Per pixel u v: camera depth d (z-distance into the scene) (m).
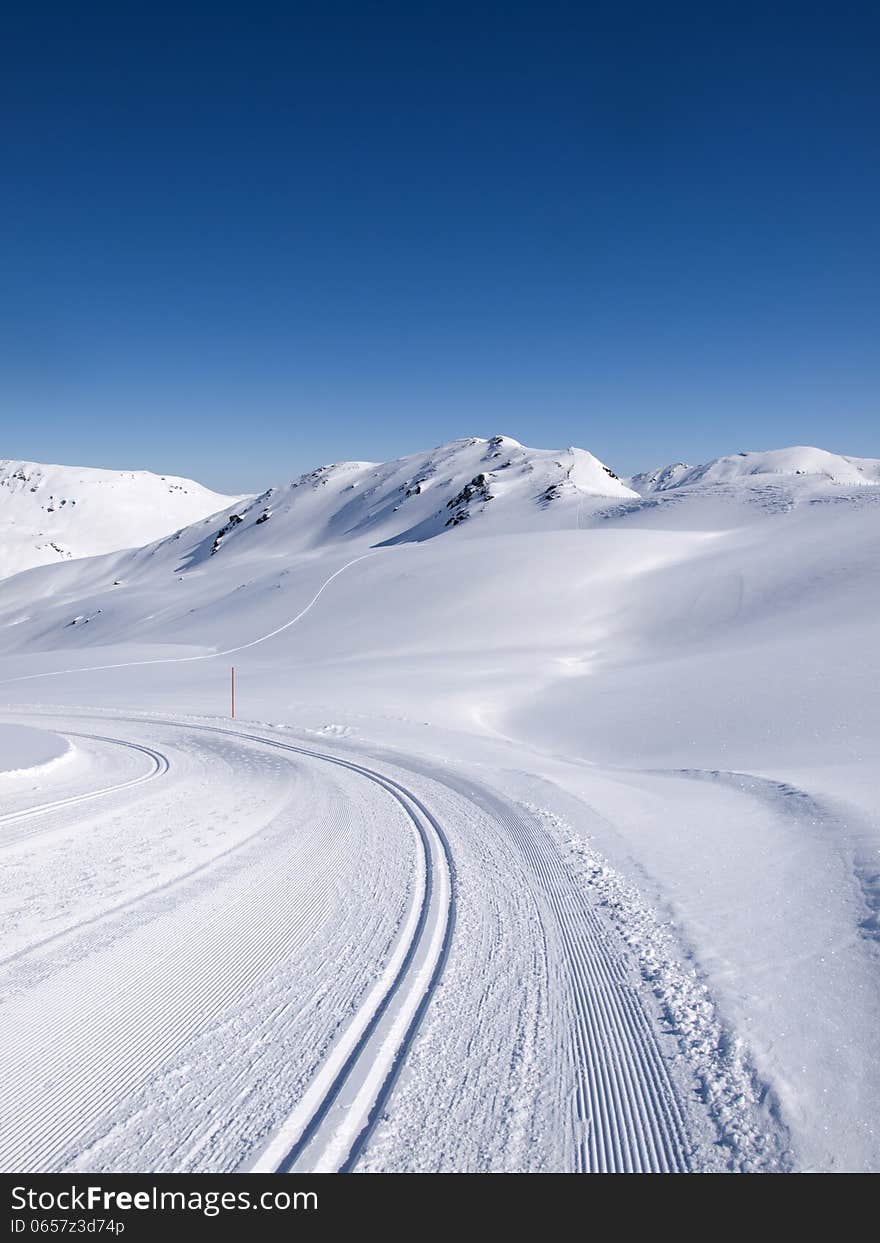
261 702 34.25
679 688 28.36
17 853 10.28
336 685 37.97
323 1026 5.23
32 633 116.38
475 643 51.31
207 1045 4.98
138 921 7.46
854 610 39.78
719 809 12.45
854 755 17.14
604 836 11.23
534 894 8.34
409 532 152.75
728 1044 4.96
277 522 198.12
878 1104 4.23
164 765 19.30
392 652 50.41
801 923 6.96
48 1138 4.00
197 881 8.91
